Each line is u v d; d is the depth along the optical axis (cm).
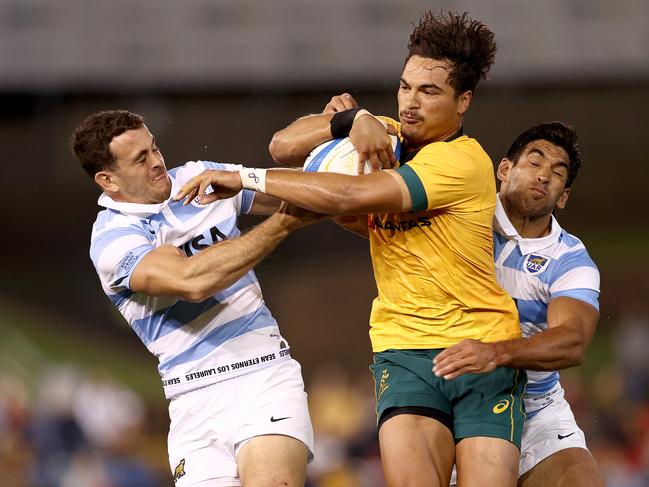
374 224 1700
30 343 6300
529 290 1877
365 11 6775
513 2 6750
